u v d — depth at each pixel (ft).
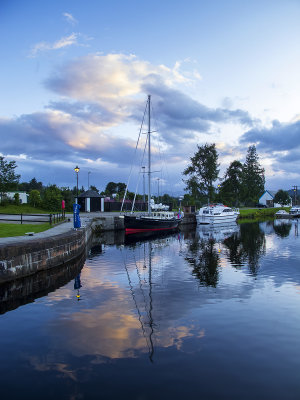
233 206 274.36
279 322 25.86
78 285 38.81
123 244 84.02
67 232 60.70
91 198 160.25
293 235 104.88
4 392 15.88
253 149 306.76
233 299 32.73
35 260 43.62
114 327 24.66
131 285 38.93
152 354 20.04
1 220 84.12
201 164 216.95
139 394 15.71
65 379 17.07
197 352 20.36
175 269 49.39
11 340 22.12
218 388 16.28
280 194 337.52
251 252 67.62
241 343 21.79
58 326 24.80
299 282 40.24
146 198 217.36
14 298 32.86
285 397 15.55
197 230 131.03
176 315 27.58
